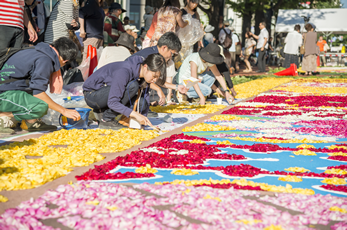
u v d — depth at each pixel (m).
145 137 4.38
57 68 4.46
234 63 18.03
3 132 4.53
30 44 6.82
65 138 4.14
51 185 2.61
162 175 2.97
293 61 19.50
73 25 6.79
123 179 2.85
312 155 3.76
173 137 4.44
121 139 4.17
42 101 4.33
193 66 7.42
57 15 6.70
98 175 2.85
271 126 5.53
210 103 8.40
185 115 6.61
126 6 17.36
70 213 2.13
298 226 1.99
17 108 4.33
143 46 8.54
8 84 4.41
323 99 9.30
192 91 8.10
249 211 2.14
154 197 2.36
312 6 40.62
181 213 2.15
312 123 5.80
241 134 4.88
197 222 2.05
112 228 1.92
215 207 2.20
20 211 2.10
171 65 7.24
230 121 5.98
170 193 2.44
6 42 5.38
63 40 4.47
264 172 3.08
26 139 4.26
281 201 2.35
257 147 4.02
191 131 5.09
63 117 5.02
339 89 11.98
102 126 5.04
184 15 8.46
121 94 4.65
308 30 18.42
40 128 4.75
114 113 4.94
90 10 7.54
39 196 2.43
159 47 5.44
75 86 5.87
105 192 2.42
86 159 3.22
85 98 5.05
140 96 4.95
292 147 4.15
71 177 2.84
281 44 30.97
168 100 8.10
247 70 20.38
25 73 4.39
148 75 4.63
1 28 5.30
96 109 5.05
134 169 3.15
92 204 2.24
